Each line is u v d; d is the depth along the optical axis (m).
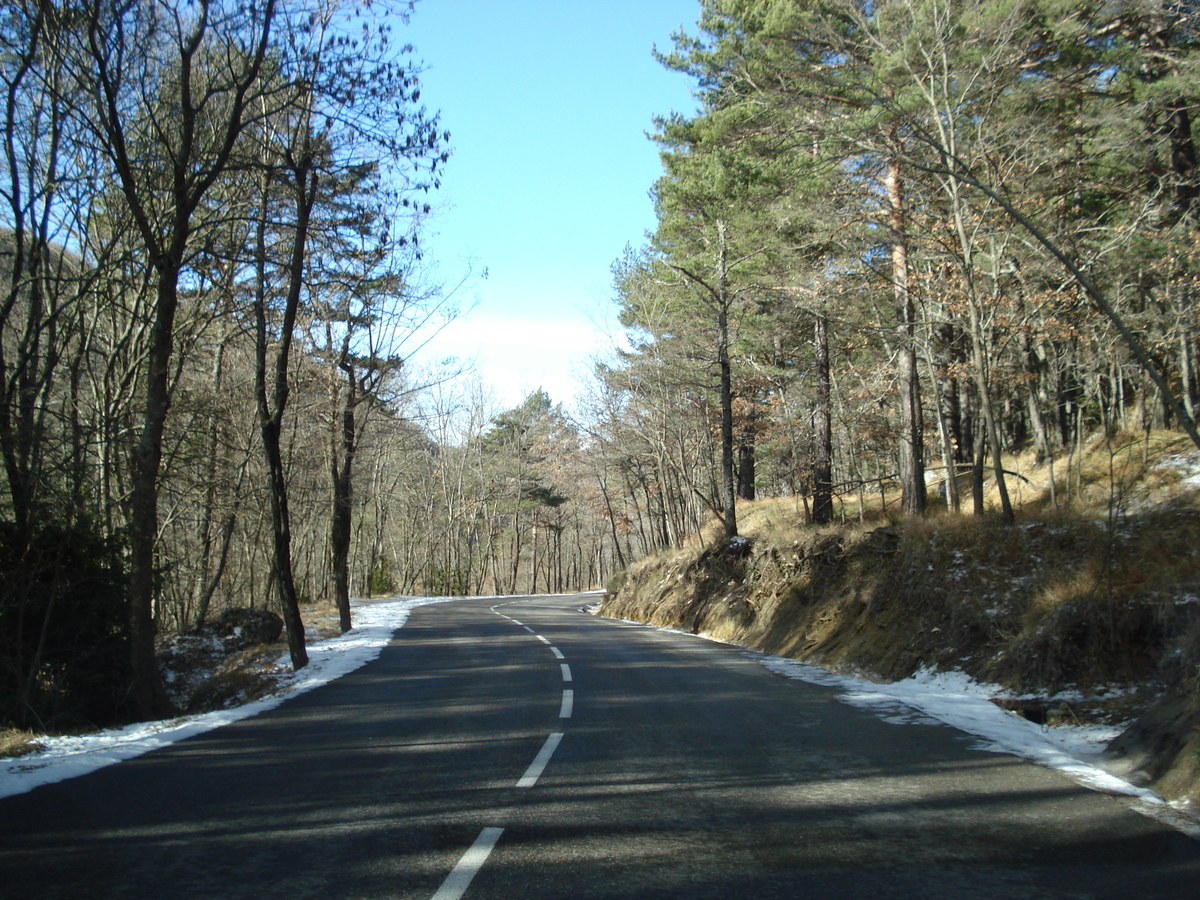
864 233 20.05
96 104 13.36
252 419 27.39
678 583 27.34
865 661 14.57
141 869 4.76
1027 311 18.14
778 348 30.98
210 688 17.53
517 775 7.00
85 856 4.99
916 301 19.33
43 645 13.88
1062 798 6.20
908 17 16.42
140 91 15.49
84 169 16.89
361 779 6.93
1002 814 5.82
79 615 14.94
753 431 34.62
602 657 16.44
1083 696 10.12
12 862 4.88
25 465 14.66
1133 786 6.55
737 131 20.67
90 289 17.30
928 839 5.29
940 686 12.16
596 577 96.00
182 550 30.34
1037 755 7.64
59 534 14.80
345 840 5.29
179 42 13.48
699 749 7.97
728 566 24.31
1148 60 18.38
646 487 46.88
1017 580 13.30
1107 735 8.35
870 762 7.39
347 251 18.11
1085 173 18.88
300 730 9.38
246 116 17.23
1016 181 16.67
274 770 7.32
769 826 5.56
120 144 12.88
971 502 24.91
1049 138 16.86
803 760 7.48
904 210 18.52
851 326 21.59
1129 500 14.46
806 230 21.77
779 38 17.86
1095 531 13.55
